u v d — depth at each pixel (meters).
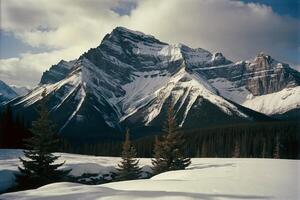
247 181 19.48
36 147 36.00
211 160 48.38
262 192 16.19
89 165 42.34
